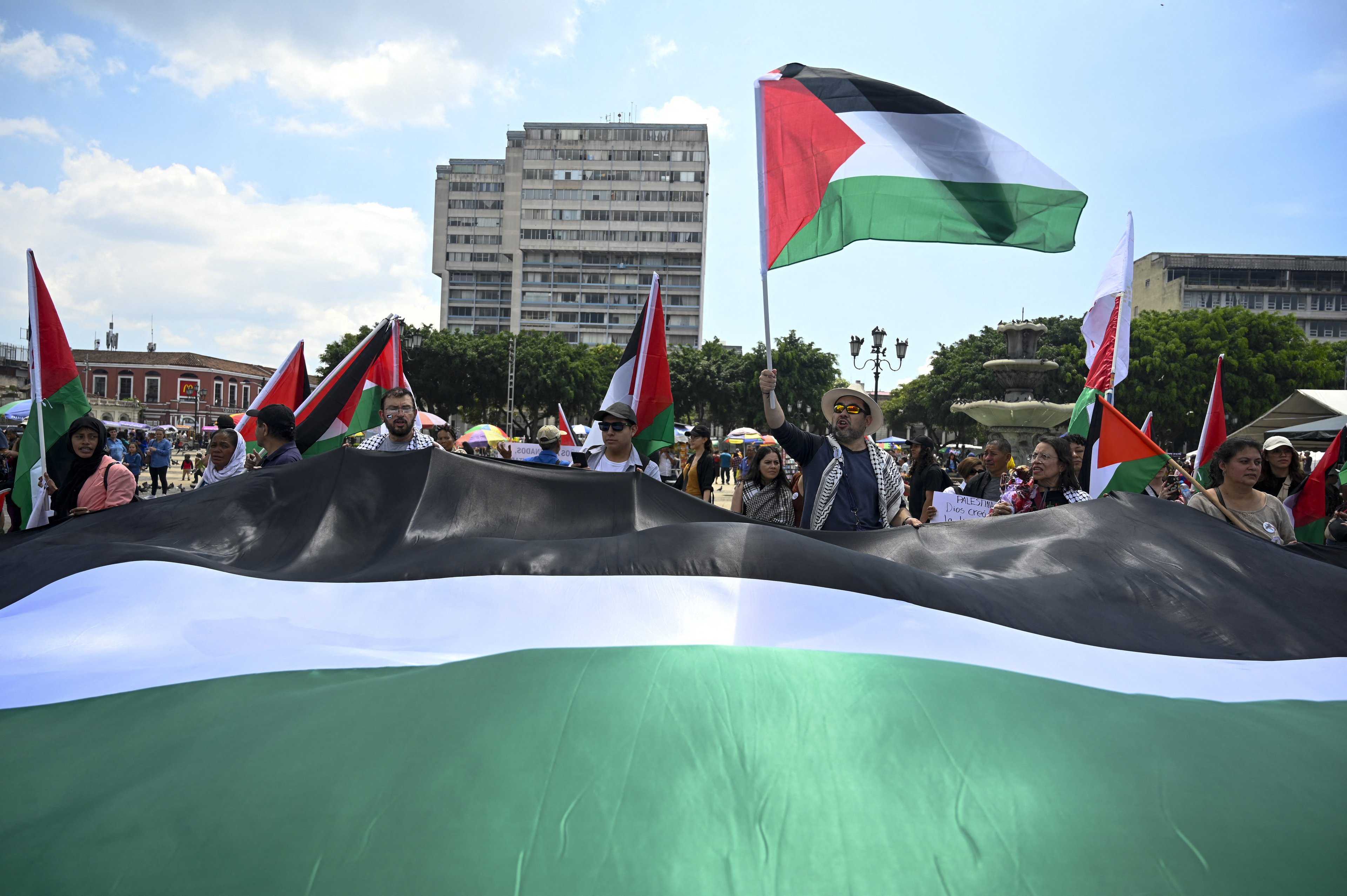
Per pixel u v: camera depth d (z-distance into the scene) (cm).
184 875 137
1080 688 219
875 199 430
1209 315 4444
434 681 204
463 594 272
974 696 202
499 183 11869
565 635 244
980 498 678
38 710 197
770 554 289
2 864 140
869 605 265
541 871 138
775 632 247
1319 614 282
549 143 11462
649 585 272
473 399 5738
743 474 593
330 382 694
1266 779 174
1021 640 255
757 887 137
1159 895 139
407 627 256
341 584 287
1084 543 328
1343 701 226
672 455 944
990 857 146
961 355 5588
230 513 351
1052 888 139
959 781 166
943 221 427
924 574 297
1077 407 646
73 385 453
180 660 231
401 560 315
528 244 11438
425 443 522
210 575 291
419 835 145
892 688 203
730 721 183
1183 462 1470
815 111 439
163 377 8819
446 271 11906
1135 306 9444
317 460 374
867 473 439
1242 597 291
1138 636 267
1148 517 340
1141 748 184
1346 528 530
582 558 295
